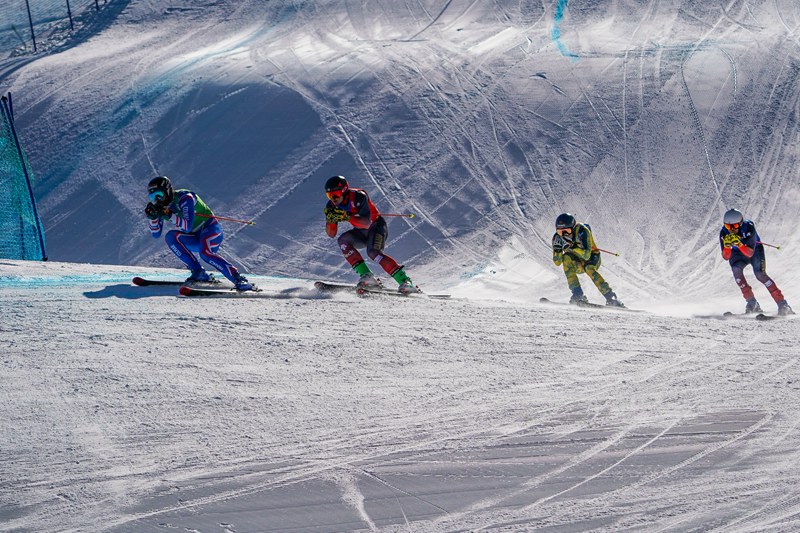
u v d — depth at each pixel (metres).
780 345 8.59
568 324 9.45
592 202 29.28
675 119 33.56
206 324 8.39
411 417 5.76
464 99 36.59
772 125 32.72
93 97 43.78
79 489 4.46
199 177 34.94
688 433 5.41
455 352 7.71
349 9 51.38
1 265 13.68
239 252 29.48
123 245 32.28
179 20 55.56
